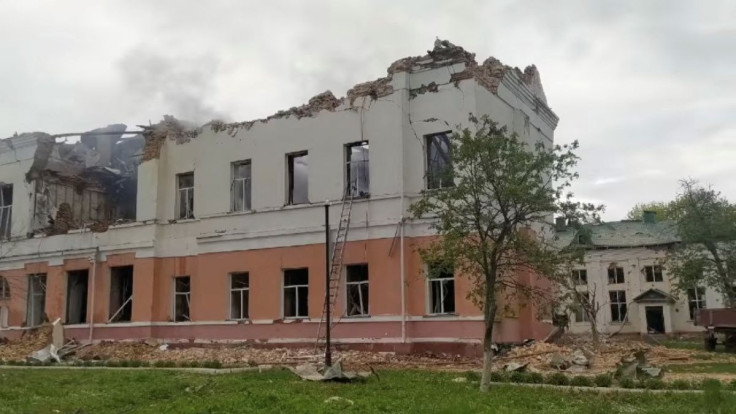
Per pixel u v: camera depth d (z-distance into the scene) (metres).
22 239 33.56
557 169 14.04
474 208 13.98
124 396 13.46
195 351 25.95
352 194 25.25
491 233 14.15
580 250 14.32
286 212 26.39
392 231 23.69
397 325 23.05
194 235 28.83
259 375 17.39
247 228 27.28
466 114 23.31
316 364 20.00
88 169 37.38
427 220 23.12
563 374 16.34
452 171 14.73
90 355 26.45
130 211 38.69
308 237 25.64
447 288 23.20
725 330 30.34
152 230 29.47
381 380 15.87
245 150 28.03
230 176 28.31
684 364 21.95
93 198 37.28
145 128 30.88
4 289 34.12
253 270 26.80
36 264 33.03
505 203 13.90
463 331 22.14
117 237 30.53
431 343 22.62
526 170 13.91
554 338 26.53
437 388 14.20
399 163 23.97
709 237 40.72
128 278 31.17
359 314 24.31
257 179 27.47
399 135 24.16
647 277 52.56
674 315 51.03
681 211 42.91
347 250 24.53
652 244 52.44
